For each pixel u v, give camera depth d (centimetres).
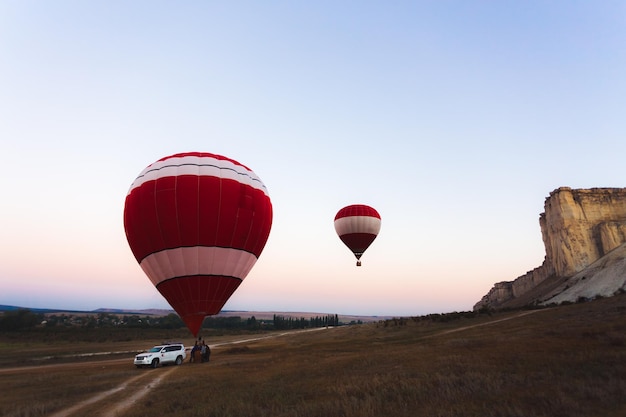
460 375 1402
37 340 7000
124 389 1748
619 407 890
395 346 3281
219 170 2266
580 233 10594
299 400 1216
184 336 8644
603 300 4556
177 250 2138
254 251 2364
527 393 1055
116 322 13800
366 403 1035
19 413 1263
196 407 1199
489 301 14350
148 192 2183
